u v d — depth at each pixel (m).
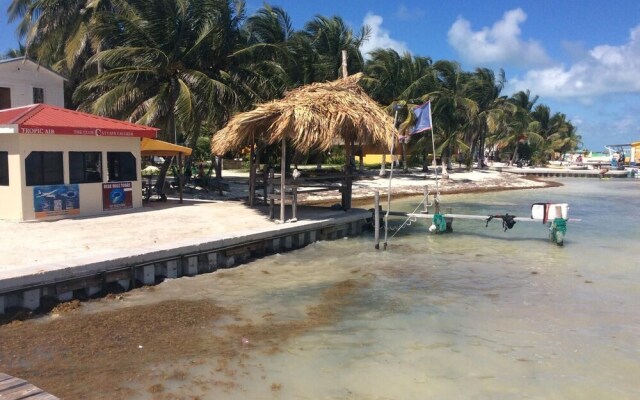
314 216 16.22
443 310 9.10
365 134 14.77
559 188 41.22
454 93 42.66
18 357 6.86
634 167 66.12
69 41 29.00
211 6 22.38
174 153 19.95
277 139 14.53
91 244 10.95
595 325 8.41
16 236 11.80
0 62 26.19
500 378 6.50
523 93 66.56
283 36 29.42
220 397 5.94
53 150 14.48
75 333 7.71
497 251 14.31
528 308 9.27
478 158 60.31
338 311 8.98
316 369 6.69
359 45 34.25
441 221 16.80
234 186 27.50
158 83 22.77
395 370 6.69
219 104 22.44
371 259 13.12
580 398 6.04
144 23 22.06
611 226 19.42
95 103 21.34
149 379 6.32
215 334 7.82
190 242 11.15
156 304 9.15
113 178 16.33
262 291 10.11
